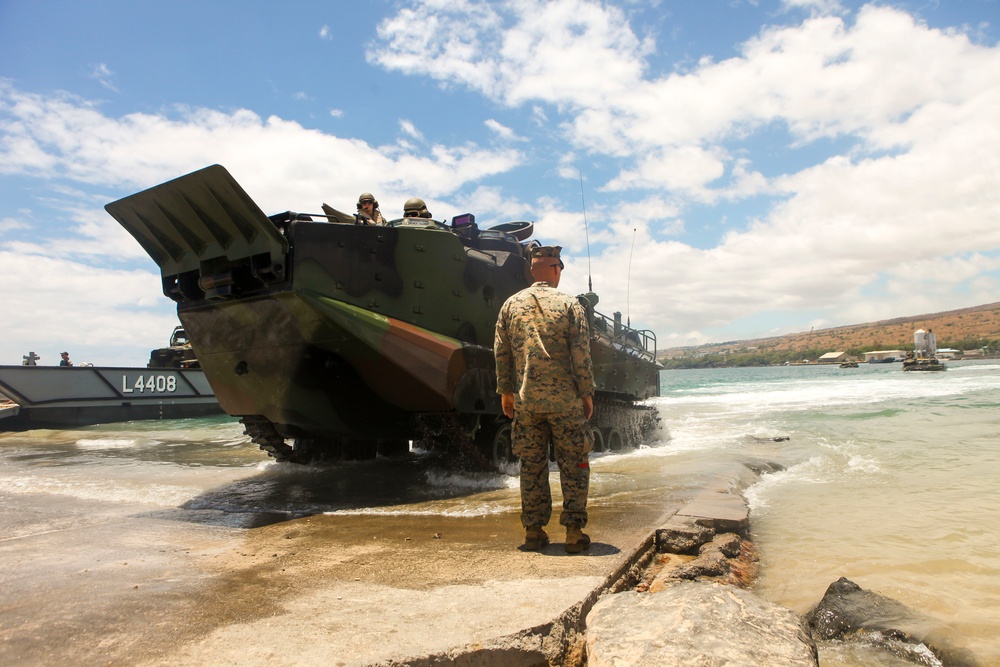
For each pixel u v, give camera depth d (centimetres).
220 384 865
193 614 335
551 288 466
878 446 1089
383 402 827
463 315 872
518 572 393
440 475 841
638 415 1302
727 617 287
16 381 1962
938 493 688
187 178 686
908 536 523
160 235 781
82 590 380
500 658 286
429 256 826
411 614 322
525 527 456
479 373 802
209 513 640
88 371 2130
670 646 260
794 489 746
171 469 985
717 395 3472
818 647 333
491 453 836
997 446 1025
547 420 445
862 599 373
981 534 523
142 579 402
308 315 709
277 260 695
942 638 329
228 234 728
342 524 571
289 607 341
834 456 995
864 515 601
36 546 502
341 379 796
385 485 795
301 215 732
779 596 405
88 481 874
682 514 549
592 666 265
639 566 440
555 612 318
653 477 796
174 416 2361
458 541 488
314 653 280
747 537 533
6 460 1185
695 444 1279
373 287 765
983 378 3975
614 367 1214
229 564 438
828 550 494
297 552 469
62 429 1980
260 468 968
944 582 415
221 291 737
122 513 647
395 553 455
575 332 446
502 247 999
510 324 461
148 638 303
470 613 320
